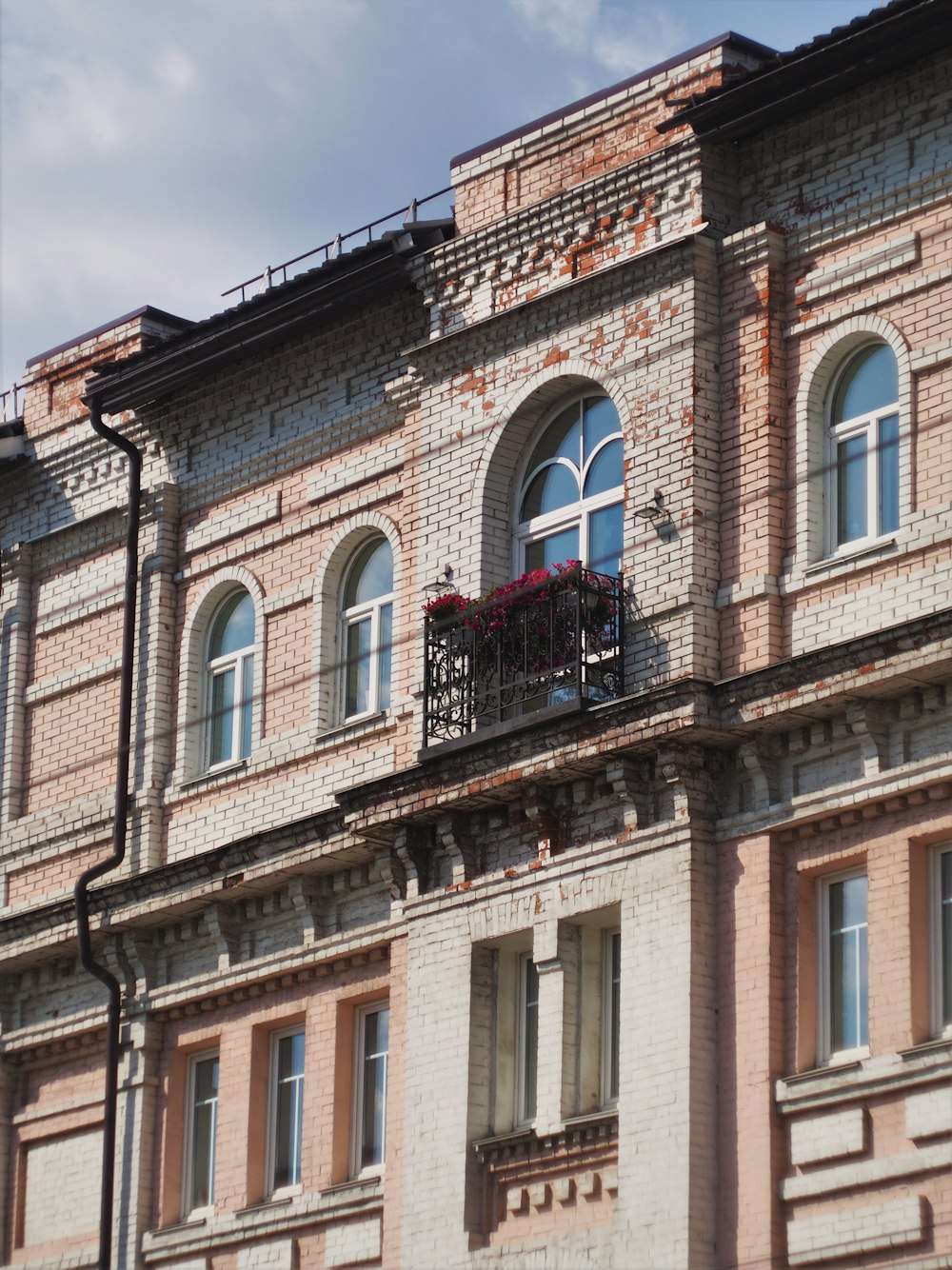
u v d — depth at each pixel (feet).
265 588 107.55
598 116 97.60
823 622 86.58
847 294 88.89
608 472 94.99
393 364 103.91
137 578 111.86
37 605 118.73
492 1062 92.32
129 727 109.60
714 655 88.58
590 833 90.38
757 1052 84.07
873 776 83.15
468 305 99.66
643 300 93.15
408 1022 94.27
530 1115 91.86
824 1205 81.51
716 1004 85.71
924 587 83.97
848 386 89.25
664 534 90.22
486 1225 90.27
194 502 111.55
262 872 101.24
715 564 89.56
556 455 97.09
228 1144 102.27
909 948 81.61
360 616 104.53
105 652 114.52
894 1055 80.74
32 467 120.26
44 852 114.01
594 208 95.55
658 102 95.66
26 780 116.88
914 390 85.92
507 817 93.15
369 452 104.27
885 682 82.17
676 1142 84.17
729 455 90.43
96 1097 108.88
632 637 90.43
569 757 89.30
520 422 97.19
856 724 83.51
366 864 99.50
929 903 82.53
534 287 97.40
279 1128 101.91
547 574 91.45
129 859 108.88
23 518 120.67
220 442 110.93
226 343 107.65
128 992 107.76
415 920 95.20
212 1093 105.50
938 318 85.87
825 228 89.76
